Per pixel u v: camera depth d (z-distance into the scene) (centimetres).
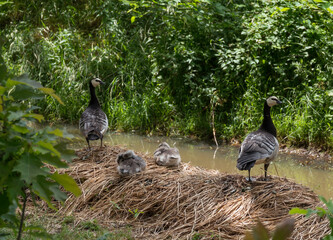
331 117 935
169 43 1155
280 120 984
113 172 662
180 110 1098
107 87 1159
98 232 523
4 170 156
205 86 1091
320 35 999
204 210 567
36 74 1169
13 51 1216
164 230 544
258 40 1012
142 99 1097
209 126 1024
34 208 579
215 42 1120
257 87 1040
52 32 1310
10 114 163
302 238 505
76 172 661
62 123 1091
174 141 1001
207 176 647
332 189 724
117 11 1260
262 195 593
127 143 971
